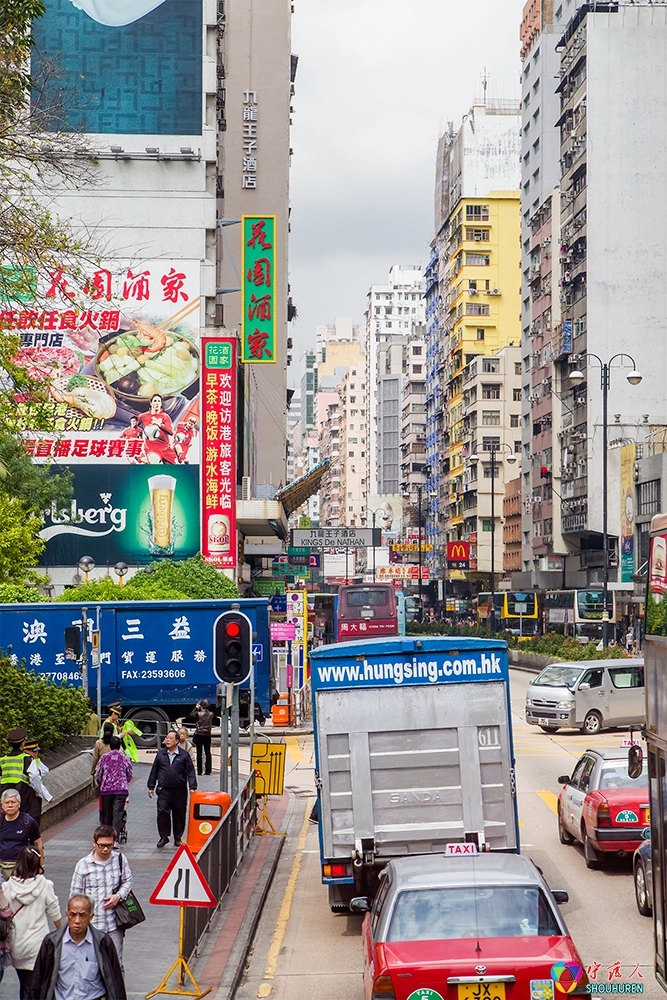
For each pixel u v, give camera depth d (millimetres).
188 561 50750
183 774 21469
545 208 103250
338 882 16094
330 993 13312
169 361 57562
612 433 88125
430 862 11523
